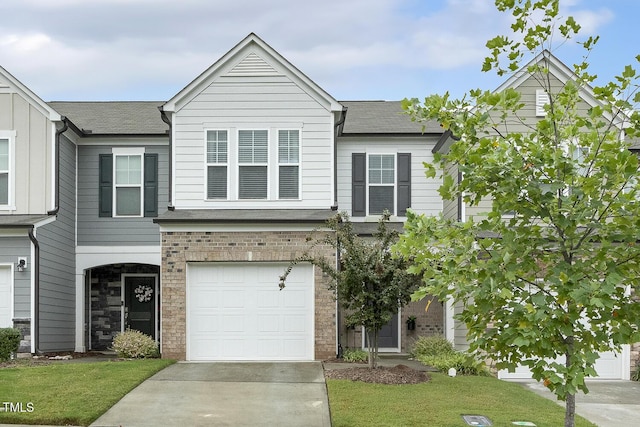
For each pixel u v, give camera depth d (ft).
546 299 21.77
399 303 44.01
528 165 22.24
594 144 22.48
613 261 21.90
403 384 42.55
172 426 33.78
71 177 62.75
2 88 58.59
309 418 35.45
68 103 75.20
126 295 67.00
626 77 22.88
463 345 55.26
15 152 58.49
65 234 61.21
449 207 60.34
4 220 55.93
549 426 34.81
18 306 54.54
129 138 64.23
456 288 22.77
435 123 66.80
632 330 21.88
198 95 56.44
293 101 56.39
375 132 63.72
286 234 53.31
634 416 40.63
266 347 53.11
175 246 53.26
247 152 56.18
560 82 53.47
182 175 55.93
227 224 53.16
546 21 24.63
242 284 53.57
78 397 37.32
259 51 56.70
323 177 56.08
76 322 63.21
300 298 53.47
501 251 22.57
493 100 23.21
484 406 38.06
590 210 22.06
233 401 38.52
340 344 55.57
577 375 20.68
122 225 64.13
